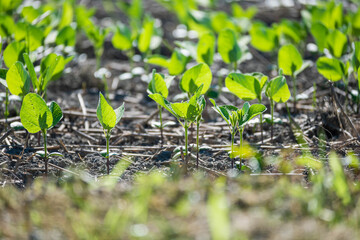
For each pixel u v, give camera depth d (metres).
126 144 4.45
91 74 6.46
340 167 2.86
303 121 4.70
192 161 3.85
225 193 2.63
